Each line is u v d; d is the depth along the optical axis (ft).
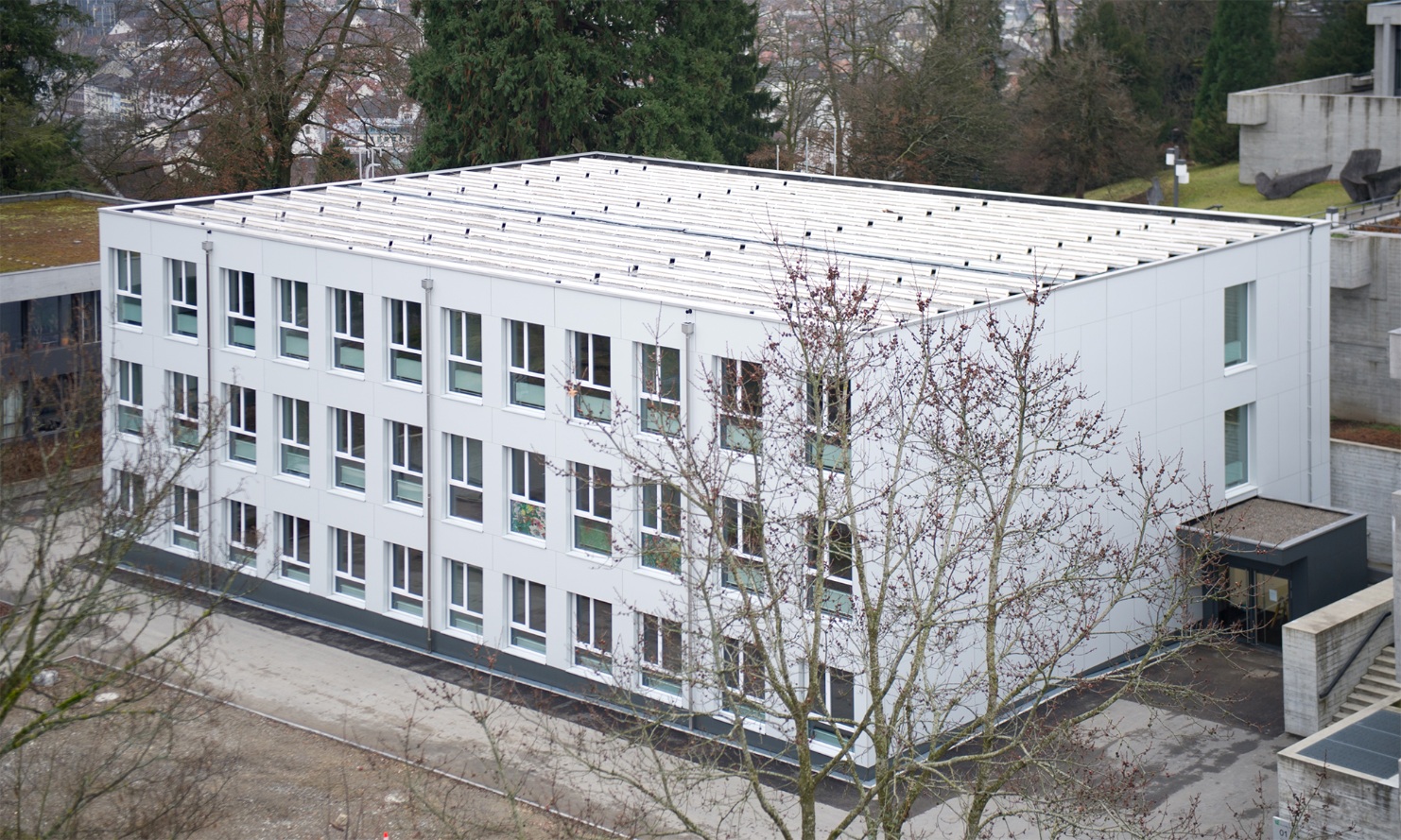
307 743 110.11
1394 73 217.36
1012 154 251.19
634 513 114.01
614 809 100.99
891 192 156.25
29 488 147.95
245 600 137.80
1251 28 258.78
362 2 230.27
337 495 130.93
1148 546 104.99
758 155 250.16
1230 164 251.39
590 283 119.14
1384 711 99.76
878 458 102.27
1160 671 120.16
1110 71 249.96
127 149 238.68
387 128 242.58
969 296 113.80
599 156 185.37
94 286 170.50
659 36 217.56
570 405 116.57
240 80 221.46
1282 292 131.64
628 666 102.78
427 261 122.31
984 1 271.49
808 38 261.24
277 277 131.44
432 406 123.85
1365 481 140.87
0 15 224.33
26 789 98.99
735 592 108.58
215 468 137.90
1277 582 124.06
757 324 105.70
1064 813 76.43
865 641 89.04
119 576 138.31
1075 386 115.03
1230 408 128.67
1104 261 123.34
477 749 109.70
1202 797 100.53
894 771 71.00
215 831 96.43
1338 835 91.61
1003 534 76.33
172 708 89.45
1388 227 163.22
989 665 72.95
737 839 95.96
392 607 130.21
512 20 205.67
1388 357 154.51
